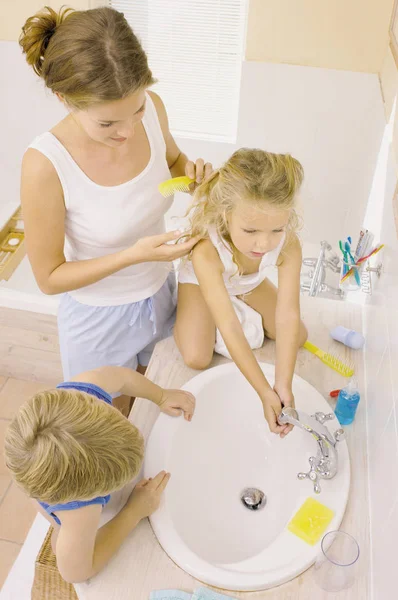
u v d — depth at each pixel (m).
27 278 2.67
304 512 1.10
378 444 1.15
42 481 0.86
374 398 1.25
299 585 1.00
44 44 1.09
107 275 1.33
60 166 1.23
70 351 1.59
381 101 2.43
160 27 2.84
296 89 2.73
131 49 1.02
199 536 1.14
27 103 2.96
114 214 1.33
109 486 0.92
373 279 1.57
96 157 1.26
